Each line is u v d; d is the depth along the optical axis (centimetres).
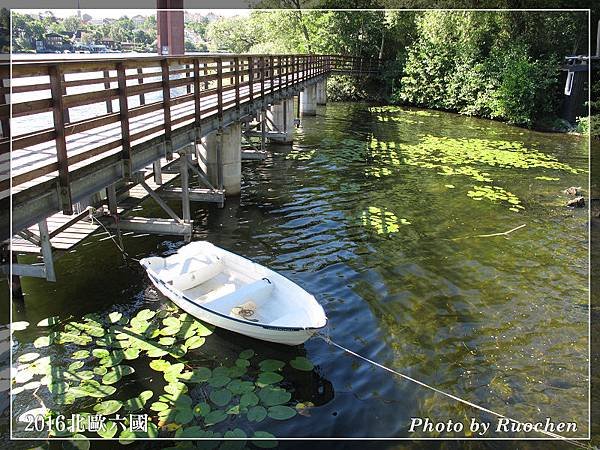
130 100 1409
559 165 1627
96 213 790
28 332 614
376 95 3325
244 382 536
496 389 551
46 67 449
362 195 1222
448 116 2755
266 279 660
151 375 543
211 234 939
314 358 591
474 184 1364
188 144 816
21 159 543
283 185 1277
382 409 516
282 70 1611
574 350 622
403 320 677
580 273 832
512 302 734
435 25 2948
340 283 768
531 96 2394
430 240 955
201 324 635
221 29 4188
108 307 675
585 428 496
